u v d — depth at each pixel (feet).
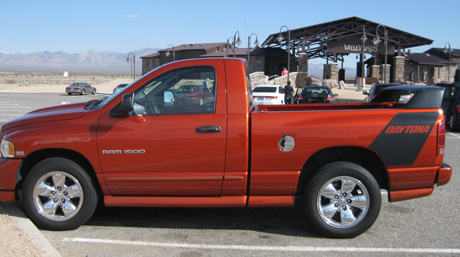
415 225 16.28
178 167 14.42
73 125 14.73
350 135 14.21
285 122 14.29
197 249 13.73
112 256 13.05
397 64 149.48
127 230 15.46
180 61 15.16
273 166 14.37
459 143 38.01
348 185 14.51
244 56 172.24
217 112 14.47
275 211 17.99
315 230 15.56
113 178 14.56
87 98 119.14
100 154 14.49
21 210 16.39
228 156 14.32
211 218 16.99
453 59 199.41
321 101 64.80
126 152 14.43
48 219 14.92
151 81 14.92
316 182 14.43
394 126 14.29
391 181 14.57
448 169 14.79
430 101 14.66
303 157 14.29
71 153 15.30
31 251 12.41
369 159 15.43
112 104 14.84
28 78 274.98
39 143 14.62
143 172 14.51
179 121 14.40
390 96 20.58
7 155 14.93
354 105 19.53
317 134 14.20
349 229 14.53
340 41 143.95
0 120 49.37
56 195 14.93
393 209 18.37
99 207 18.24
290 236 15.03
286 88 71.61
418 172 14.53
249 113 14.69
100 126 14.57
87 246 13.82
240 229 15.74
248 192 14.80
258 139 14.25
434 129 14.46
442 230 15.74
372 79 143.54
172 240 14.51
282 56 173.06
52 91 167.84
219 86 14.71
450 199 19.90
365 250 13.79
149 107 14.85
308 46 150.71
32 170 14.74
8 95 126.11
